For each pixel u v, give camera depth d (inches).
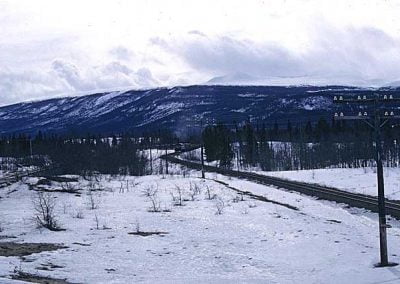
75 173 3053.6
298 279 641.6
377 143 719.7
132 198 1641.2
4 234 935.0
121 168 3437.5
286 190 1957.4
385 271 661.9
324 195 1678.2
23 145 4874.5
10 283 504.4
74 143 3823.8
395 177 2253.9
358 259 751.7
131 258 759.7
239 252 817.5
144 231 996.6
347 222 1118.4
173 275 662.5
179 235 957.8
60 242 859.4
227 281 625.9
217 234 971.3
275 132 5728.3
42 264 680.4
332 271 682.2
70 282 584.1
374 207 1325.0
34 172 2982.3
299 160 3932.1
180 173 3415.4
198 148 5871.1
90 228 1018.7
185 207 1384.1
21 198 1641.2
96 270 668.7
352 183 2084.2
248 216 1205.7
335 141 4458.7
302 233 979.9
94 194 1781.5
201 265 728.3
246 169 4028.1
